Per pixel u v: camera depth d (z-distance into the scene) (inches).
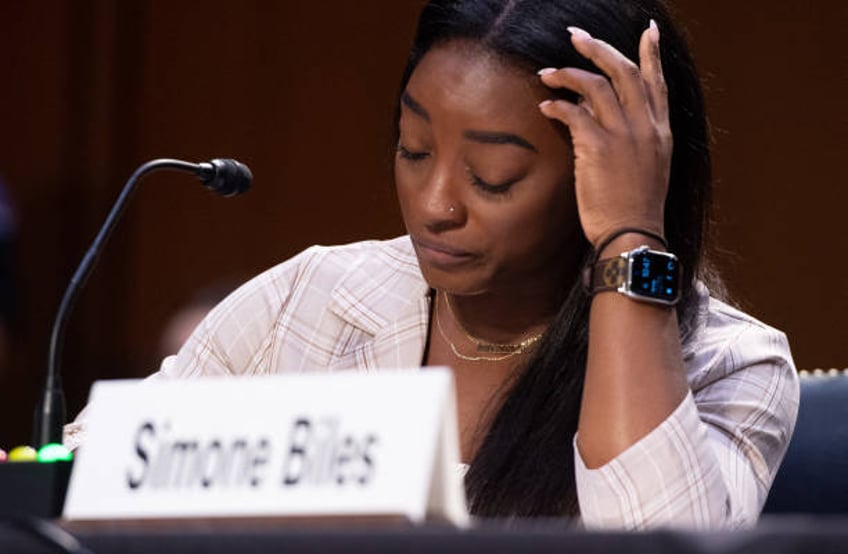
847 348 489.1
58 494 175.3
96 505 150.3
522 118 208.7
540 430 221.3
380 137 555.5
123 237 576.7
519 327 235.8
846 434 264.1
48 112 583.8
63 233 578.2
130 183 216.1
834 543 120.8
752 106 500.7
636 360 196.5
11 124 585.9
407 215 216.1
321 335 252.4
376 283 253.6
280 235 564.1
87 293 573.9
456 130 209.0
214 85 573.3
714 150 501.4
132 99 580.4
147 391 152.9
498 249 212.7
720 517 192.4
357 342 250.4
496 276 215.8
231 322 258.7
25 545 133.4
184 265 571.2
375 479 141.0
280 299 258.4
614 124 207.6
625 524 188.9
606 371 196.9
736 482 210.2
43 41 585.3
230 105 571.8
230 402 148.9
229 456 147.1
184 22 577.6
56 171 581.0
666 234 234.2
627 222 204.5
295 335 253.4
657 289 200.2
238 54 572.4
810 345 492.7
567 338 223.9
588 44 209.9
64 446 209.2
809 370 491.5
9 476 175.8
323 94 563.2
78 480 152.3
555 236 215.8
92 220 577.3
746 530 122.4
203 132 573.9
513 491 218.1
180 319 490.6
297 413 146.0
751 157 500.4
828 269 491.8
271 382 148.2
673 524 188.1
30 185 581.9
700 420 202.7
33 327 571.8
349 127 559.5
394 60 556.1
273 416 146.9
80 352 569.6
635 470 189.9
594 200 205.8
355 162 558.3
